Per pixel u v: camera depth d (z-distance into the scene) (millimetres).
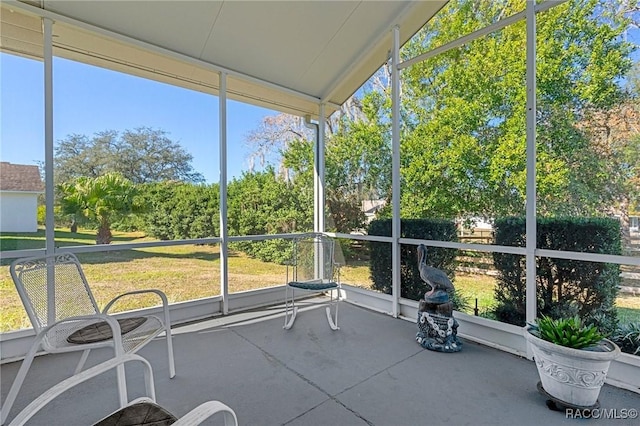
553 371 1898
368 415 1849
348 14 3160
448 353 2646
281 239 4391
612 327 2318
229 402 1978
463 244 3016
